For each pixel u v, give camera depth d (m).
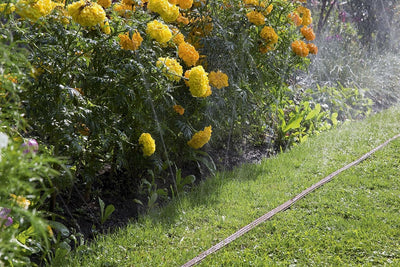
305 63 4.88
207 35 3.89
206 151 4.24
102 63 2.89
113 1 3.72
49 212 2.65
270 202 3.40
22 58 1.50
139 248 2.65
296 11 4.70
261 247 2.75
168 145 3.67
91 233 2.77
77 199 3.05
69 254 2.41
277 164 4.21
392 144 4.91
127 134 3.08
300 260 2.64
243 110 4.24
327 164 4.30
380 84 7.79
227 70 4.02
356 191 3.69
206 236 2.85
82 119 2.70
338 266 2.59
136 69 2.88
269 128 4.76
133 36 2.86
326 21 8.73
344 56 7.97
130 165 3.37
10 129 1.63
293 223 3.08
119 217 3.02
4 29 1.87
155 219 3.00
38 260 2.39
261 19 4.00
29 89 2.47
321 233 2.98
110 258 2.48
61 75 2.54
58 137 2.56
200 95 3.16
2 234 1.30
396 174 4.10
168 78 3.08
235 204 3.35
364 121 5.95
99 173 3.43
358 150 4.70
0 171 1.18
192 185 3.66
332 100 6.19
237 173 3.93
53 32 2.56
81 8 2.50
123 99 2.88
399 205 3.46
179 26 3.80
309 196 3.57
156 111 3.32
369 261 2.66
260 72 4.38
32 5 2.12
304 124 5.50
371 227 3.08
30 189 1.17
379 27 9.20
